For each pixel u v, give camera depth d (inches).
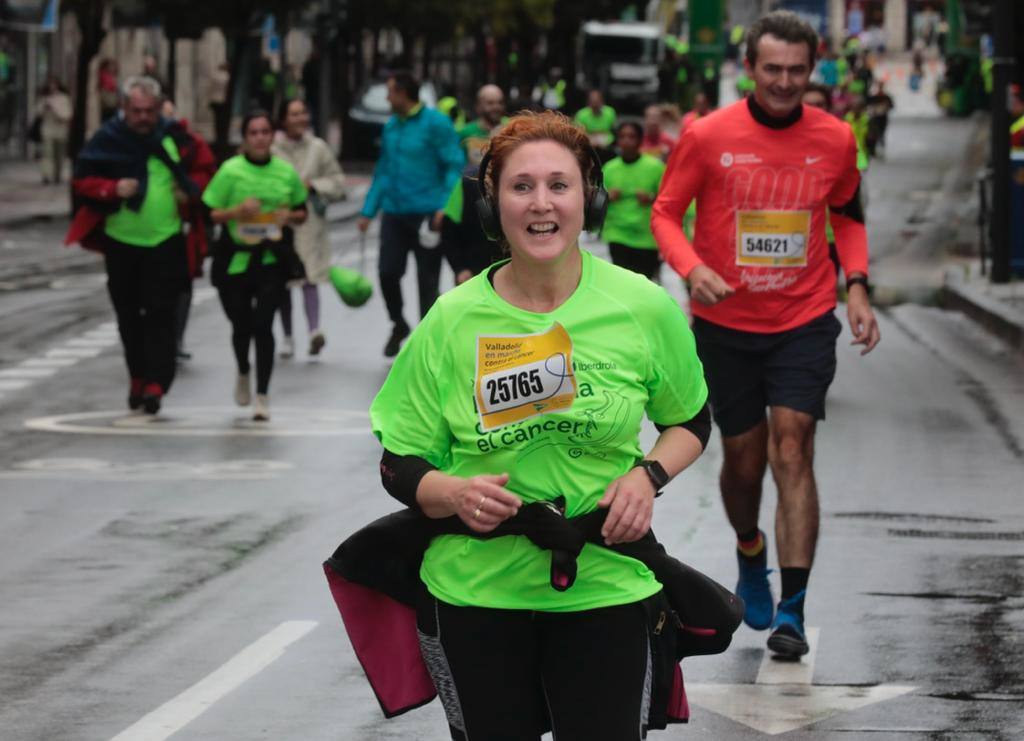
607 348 232.2
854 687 362.6
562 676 229.0
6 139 2508.6
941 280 1285.7
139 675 374.3
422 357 234.1
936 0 5900.6
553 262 229.6
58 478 593.0
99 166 706.2
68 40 2807.6
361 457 631.2
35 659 386.6
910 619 412.8
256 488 575.8
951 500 552.4
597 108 1946.4
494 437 231.5
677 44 4982.8
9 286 1222.3
